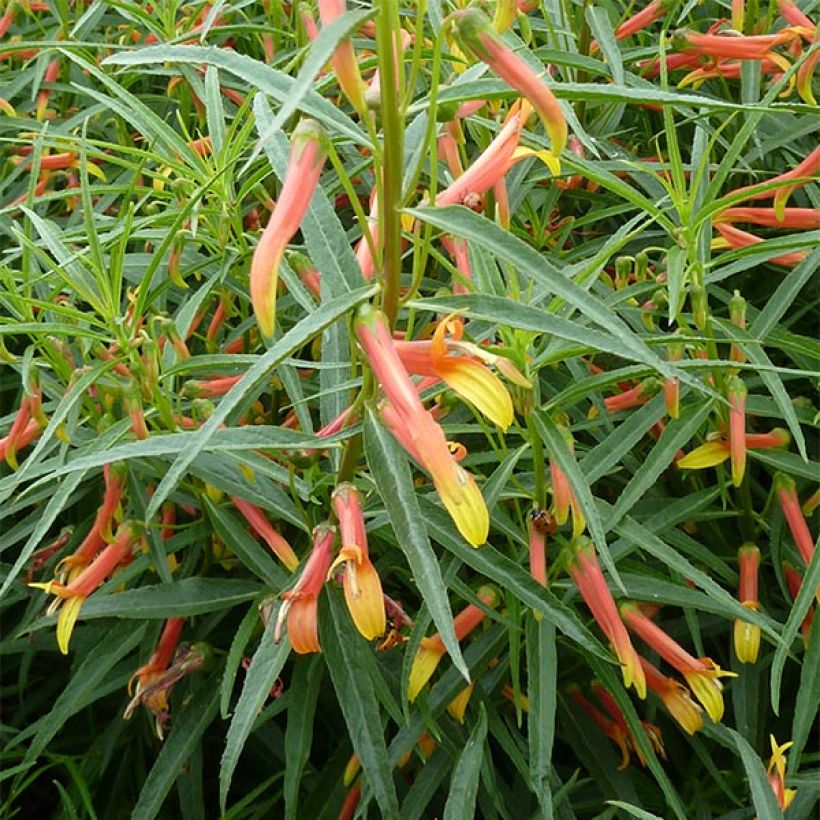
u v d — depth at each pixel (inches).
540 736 13.2
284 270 13.1
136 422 13.1
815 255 14.8
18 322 13.5
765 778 12.5
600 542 11.9
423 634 12.9
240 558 13.8
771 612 16.6
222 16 18.9
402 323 16.2
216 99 15.3
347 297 10.0
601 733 15.7
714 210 13.4
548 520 13.3
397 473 10.4
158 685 14.5
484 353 10.0
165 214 14.8
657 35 20.0
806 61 14.5
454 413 14.8
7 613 19.6
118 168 19.4
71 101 20.7
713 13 20.8
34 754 14.8
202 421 13.4
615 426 16.6
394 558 15.4
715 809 16.3
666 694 14.2
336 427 12.1
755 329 14.6
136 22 20.0
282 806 17.5
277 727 17.2
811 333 19.3
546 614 12.4
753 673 15.8
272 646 12.2
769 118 17.7
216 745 18.6
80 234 15.0
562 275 9.9
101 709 19.1
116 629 15.3
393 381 9.8
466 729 14.9
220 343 17.4
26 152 19.9
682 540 15.4
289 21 19.3
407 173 11.7
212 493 14.4
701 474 16.6
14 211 18.6
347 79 9.6
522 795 16.1
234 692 17.2
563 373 16.2
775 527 15.4
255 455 12.9
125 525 13.9
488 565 12.6
